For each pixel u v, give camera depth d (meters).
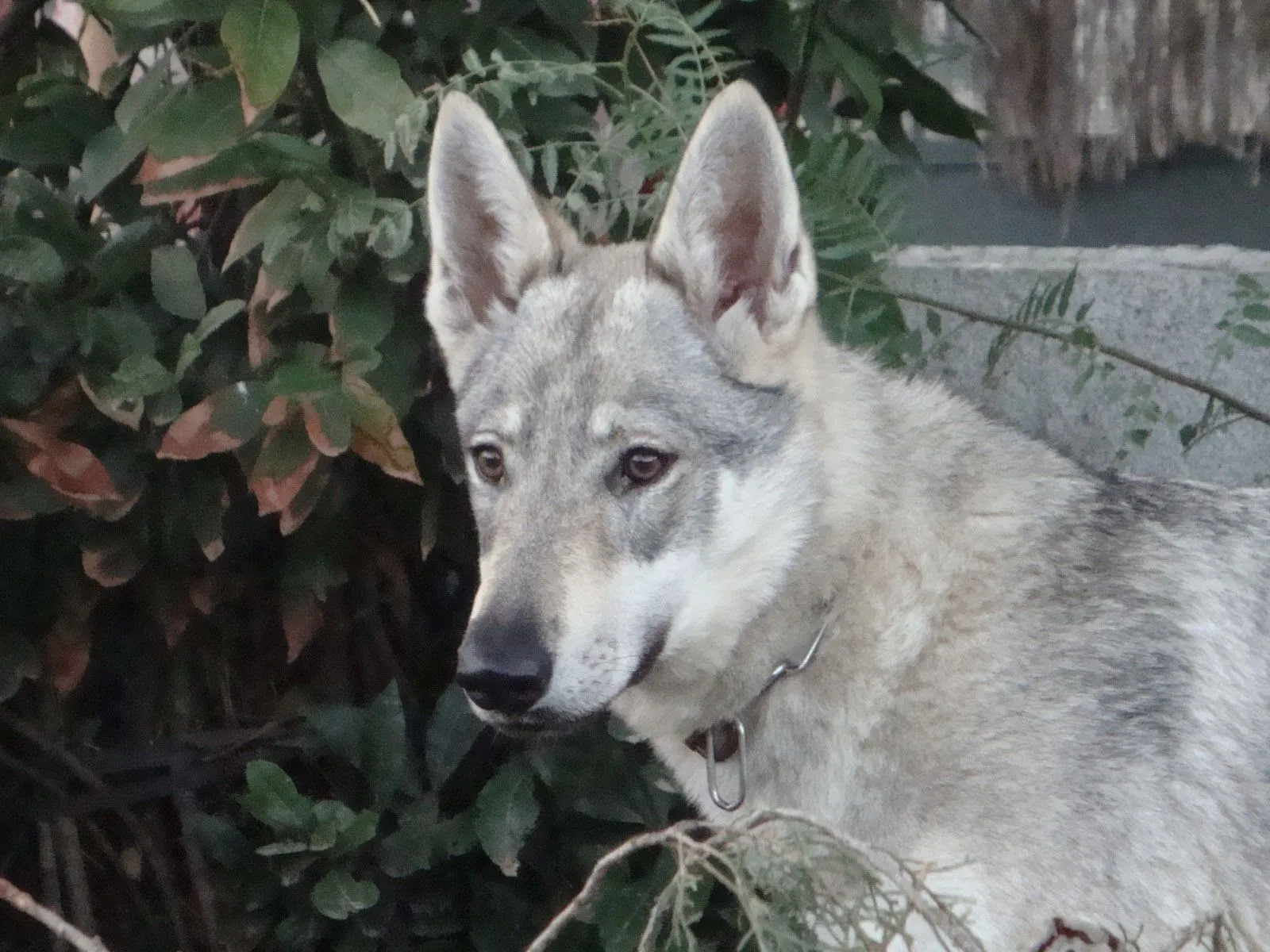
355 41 3.03
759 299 2.88
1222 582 2.86
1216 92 5.19
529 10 3.34
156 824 3.71
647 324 2.84
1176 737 2.68
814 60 3.62
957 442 2.96
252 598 3.65
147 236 3.18
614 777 3.37
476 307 3.16
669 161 3.21
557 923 1.89
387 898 3.37
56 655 3.36
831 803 2.82
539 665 2.52
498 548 2.69
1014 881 2.61
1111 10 5.30
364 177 3.23
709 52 3.24
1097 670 2.70
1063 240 5.56
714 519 2.77
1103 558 2.83
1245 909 2.69
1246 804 2.72
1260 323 4.42
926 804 2.71
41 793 3.56
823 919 1.98
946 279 4.88
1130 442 4.60
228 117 2.95
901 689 2.78
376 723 3.35
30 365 3.12
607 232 3.49
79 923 3.53
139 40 3.26
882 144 4.08
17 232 3.10
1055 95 5.44
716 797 2.92
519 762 3.29
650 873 3.33
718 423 2.78
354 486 3.45
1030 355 4.71
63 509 3.15
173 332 3.31
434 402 3.38
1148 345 4.59
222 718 3.74
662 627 2.74
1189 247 5.00
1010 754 2.66
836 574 2.83
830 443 2.87
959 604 2.79
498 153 3.00
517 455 2.81
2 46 3.62
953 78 5.67
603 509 2.72
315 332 3.29
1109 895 2.59
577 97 3.59
